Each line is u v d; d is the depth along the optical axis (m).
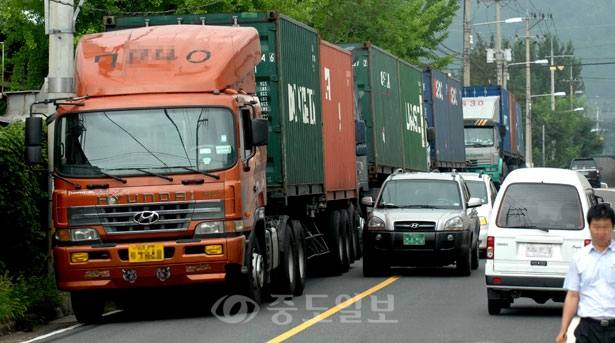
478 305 43.56
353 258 65.31
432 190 59.97
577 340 22.38
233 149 39.28
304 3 90.50
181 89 39.81
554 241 39.59
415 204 59.38
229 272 39.00
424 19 135.50
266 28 49.12
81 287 38.97
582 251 22.38
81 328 39.00
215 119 39.38
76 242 38.94
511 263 39.88
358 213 69.00
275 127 48.72
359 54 75.38
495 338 34.28
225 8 80.62
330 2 112.94
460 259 56.94
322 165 56.97
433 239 56.34
